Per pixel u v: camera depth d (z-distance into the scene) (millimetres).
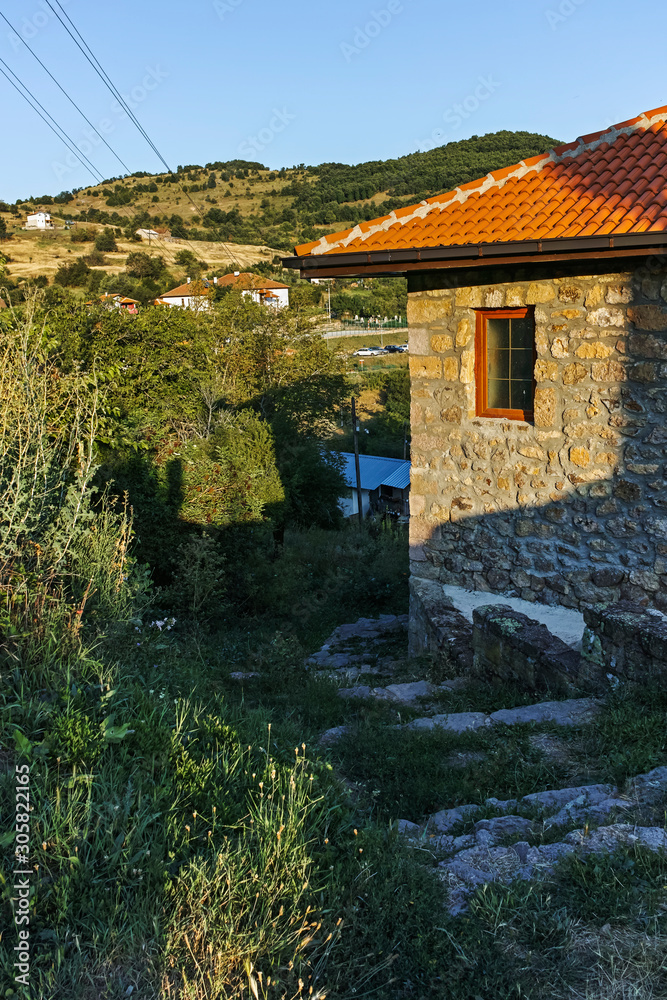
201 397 20406
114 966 2307
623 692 4965
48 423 5926
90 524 5496
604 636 5301
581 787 3693
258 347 32156
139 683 4254
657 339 5688
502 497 6883
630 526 6086
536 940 2498
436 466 7352
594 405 6121
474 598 7211
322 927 2539
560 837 3172
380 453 45281
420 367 7266
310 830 3041
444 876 2906
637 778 3568
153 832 2877
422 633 7613
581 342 6098
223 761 3451
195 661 6441
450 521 7355
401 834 3279
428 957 2447
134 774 3188
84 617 4699
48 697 3629
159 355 20328
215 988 2203
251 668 7359
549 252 5543
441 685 6359
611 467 6113
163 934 2387
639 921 2531
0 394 5000
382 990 2322
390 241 6645
